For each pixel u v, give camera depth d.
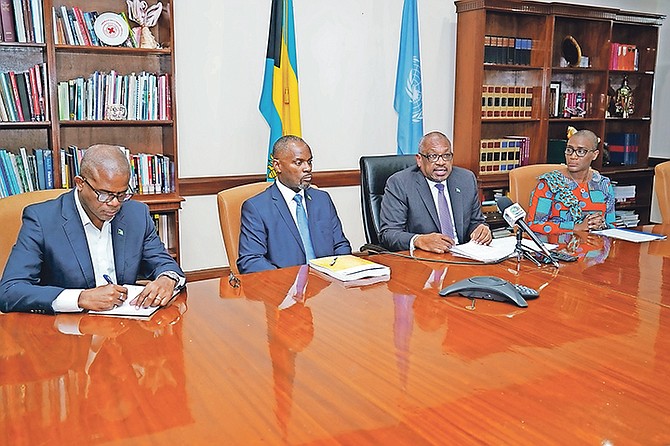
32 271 1.82
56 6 3.42
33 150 3.37
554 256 2.26
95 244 1.99
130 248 2.02
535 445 0.98
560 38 5.07
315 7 4.16
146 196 3.57
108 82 3.43
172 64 3.50
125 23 3.44
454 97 4.71
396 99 4.36
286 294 1.82
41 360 1.33
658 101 5.77
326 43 4.23
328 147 4.36
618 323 1.57
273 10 3.75
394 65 4.50
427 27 4.60
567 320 1.59
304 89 4.21
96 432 1.03
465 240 2.99
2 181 3.24
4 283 1.74
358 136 4.45
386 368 1.28
